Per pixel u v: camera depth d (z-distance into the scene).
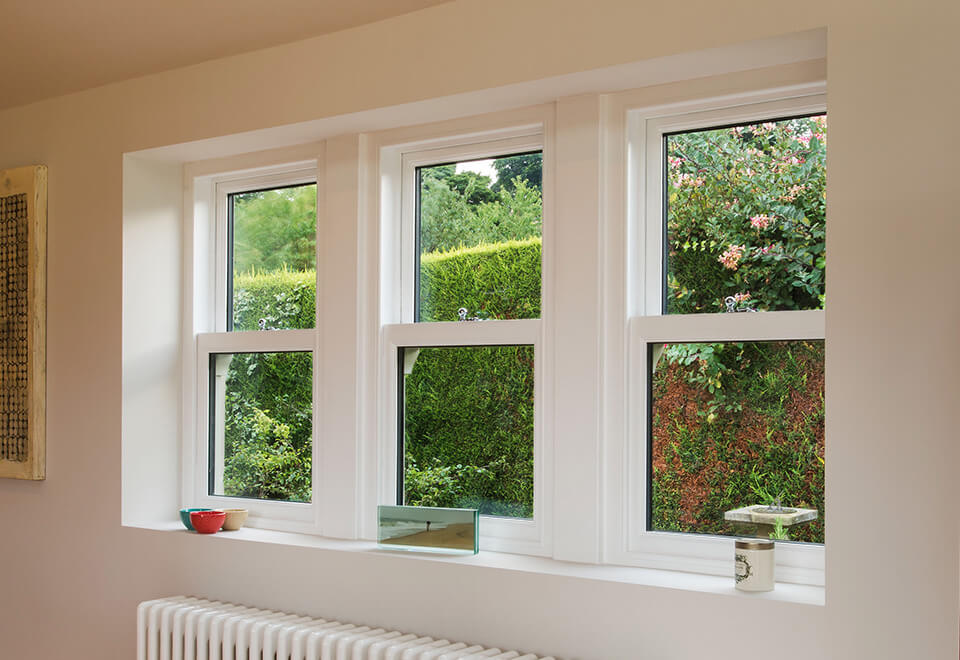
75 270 3.08
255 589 2.69
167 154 2.98
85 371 3.04
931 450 1.78
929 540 1.78
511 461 2.52
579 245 2.33
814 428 2.12
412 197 2.72
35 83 3.04
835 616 1.86
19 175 3.16
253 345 2.98
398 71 2.43
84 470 3.04
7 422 3.19
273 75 2.66
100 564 3.01
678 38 2.05
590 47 2.16
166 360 3.08
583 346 2.32
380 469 2.68
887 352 1.82
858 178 1.86
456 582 2.34
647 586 2.09
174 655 2.59
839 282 1.87
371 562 2.48
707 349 2.26
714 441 2.24
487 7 2.30
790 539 2.14
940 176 1.79
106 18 2.57
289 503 2.91
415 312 2.72
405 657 2.20
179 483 3.11
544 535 2.43
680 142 2.33
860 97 1.86
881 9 1.84
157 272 3.06
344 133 2.71
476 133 2.55
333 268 2.73
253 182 3.05
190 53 2.74
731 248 2.26
